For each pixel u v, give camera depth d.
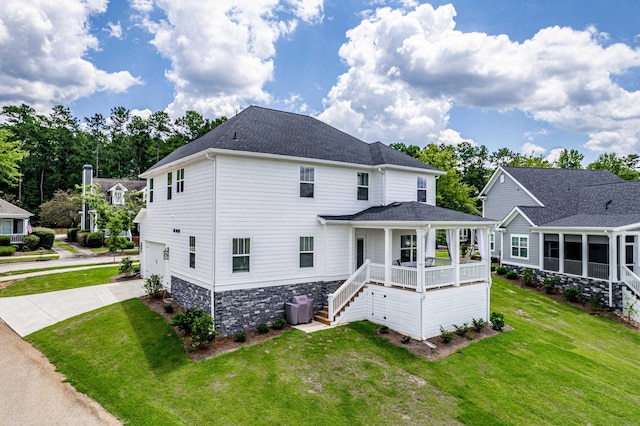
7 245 32.44
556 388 10.31
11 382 9.50
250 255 13.44
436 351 12.19
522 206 24.47
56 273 22.61
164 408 8.30
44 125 69.12
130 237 38.75
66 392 9.02
